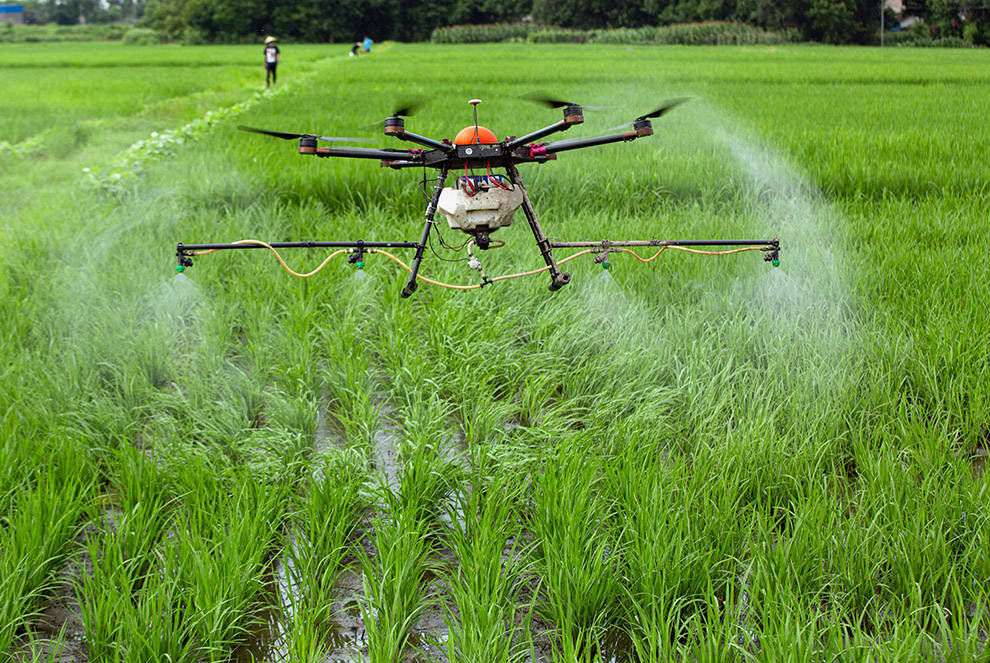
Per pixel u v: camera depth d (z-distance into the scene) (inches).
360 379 251.9
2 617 151.6
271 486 199.0
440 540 183.8
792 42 2915.8
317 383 260.7
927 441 201.3
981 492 177.3
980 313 264.7
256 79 1434.5
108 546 169.8
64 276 320.5
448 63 1736.0
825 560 169.6
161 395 238.2
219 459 213.9
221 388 251.8
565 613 157.6
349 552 187.6
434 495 198.1
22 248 354.3
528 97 141.0
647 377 245.1
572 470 193.8
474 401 245.0
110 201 422.9
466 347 261.6
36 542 170.1
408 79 1249.4
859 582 162.9
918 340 253.3
